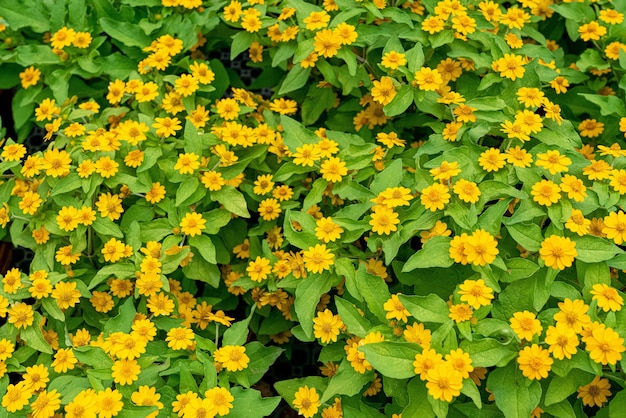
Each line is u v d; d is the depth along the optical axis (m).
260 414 0.95
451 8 1.12
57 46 1.21
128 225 1.09
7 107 1.39
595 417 0.97
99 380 0.95
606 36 1.20
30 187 1.11
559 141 1.04
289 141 1.09
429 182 1.03
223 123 1.15
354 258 1.04
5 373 1.02
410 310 0.94
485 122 1.04
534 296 0.95
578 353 0.91
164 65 1.17
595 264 0.95
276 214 1.11
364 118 1.20
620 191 0.98
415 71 1.09
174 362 1.00
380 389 1.05
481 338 0.92
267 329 1.13
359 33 1.13
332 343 1.02
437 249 0.96
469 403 0.95
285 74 1.27
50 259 1.08
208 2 1.25
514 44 1.15
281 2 1.21
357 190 1.05
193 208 1.10
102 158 1.07
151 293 1.03
